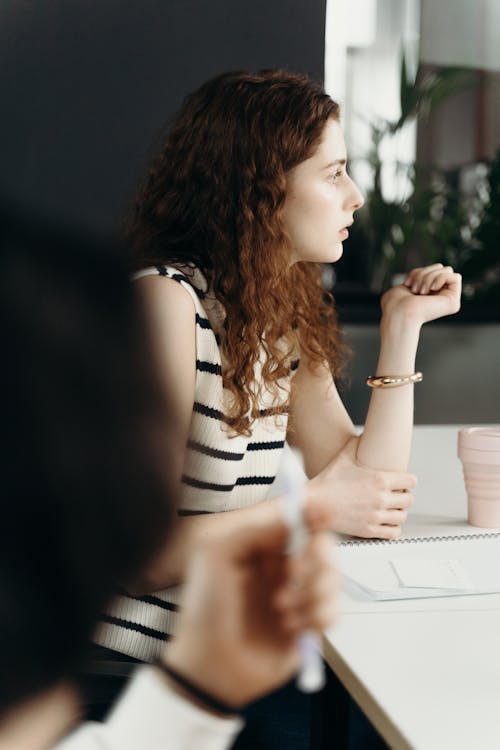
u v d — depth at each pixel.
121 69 2.94
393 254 5.64
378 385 1.57
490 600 1.11
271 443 1.54
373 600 1.10
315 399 1.68
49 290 0.33
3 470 0.32
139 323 0.34
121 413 0.33
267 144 1.45
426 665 0.91
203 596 0.48
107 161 2.96
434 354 5.13
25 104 2.90
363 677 0.88
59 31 2.89
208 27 2.99
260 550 0.49
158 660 0.50
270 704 1.54
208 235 1.47
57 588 0.33
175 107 2.98
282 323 1.52
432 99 5.74
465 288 5.57
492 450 1.39
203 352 1.41
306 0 3.04
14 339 0.32
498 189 5.50
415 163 5.84
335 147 1.49
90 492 0.33
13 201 0.34
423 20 5.92
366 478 1.42
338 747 1.15
